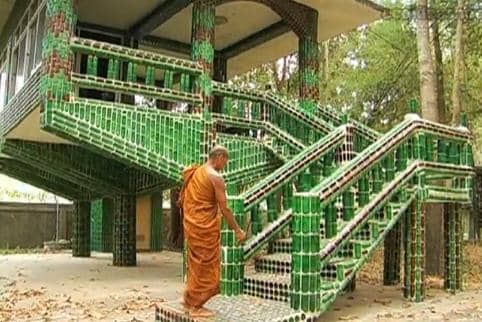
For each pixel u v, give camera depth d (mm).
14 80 10086
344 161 7145
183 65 7879
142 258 13234
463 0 11359
